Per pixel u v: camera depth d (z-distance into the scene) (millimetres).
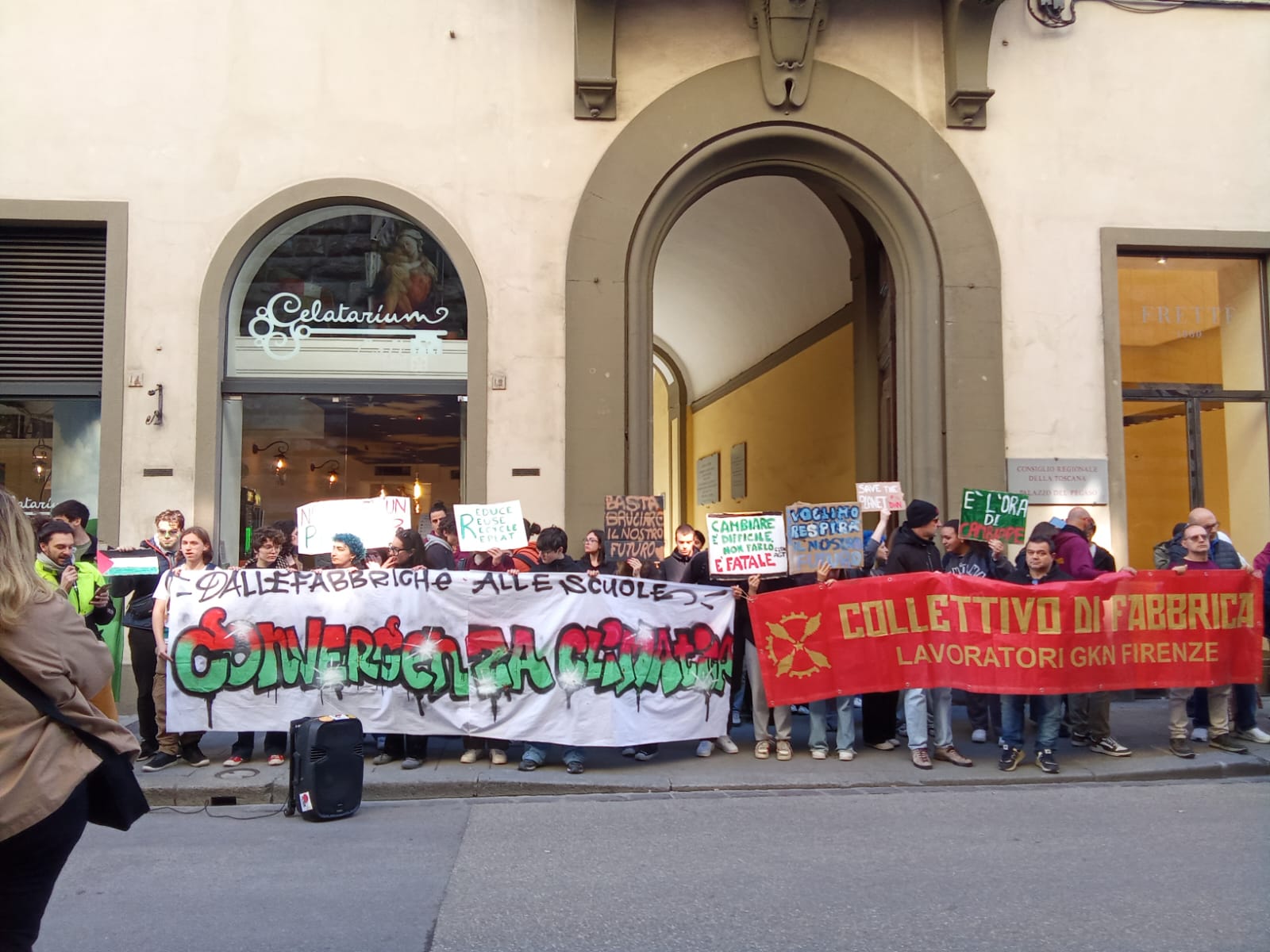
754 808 6426
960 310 10375
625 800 6688
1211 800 6551
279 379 10156
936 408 10336
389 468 10219
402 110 10148
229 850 5551
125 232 9828
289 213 10078
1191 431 10914
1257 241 10742
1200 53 10867
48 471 9930
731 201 14555
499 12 10266
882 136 10461
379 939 4234
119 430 9688
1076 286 10555
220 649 7289
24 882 2672
